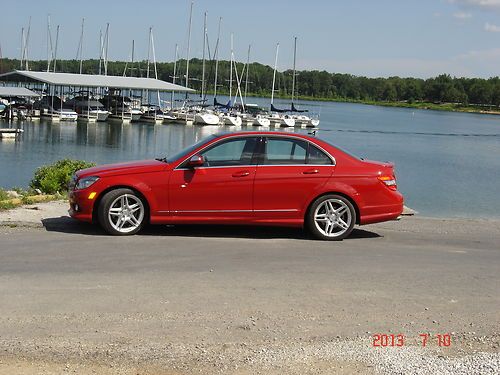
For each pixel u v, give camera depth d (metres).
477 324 5.73
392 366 4.83
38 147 47.47
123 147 50.62
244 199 8.95
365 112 166.00
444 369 4.80
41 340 5.04
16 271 6.80
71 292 6.15
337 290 6.53
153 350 4.94
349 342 5.23
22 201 11.26
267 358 4.89
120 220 8.83
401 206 9.40
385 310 6.00
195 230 9.47
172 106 84.56
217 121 76.50
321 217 9.12
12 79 82.19
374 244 9.05
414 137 78.69
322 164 9.17
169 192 8.83
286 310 5.88
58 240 8.38
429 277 7.19
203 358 4.85
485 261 8.23
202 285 6.52
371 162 9.41
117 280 6.59
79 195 8.82
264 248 8.38
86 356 4.80
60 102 79.00
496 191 28.72
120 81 80.25
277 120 79.50
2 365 4.61
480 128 113.62
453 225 11.59
